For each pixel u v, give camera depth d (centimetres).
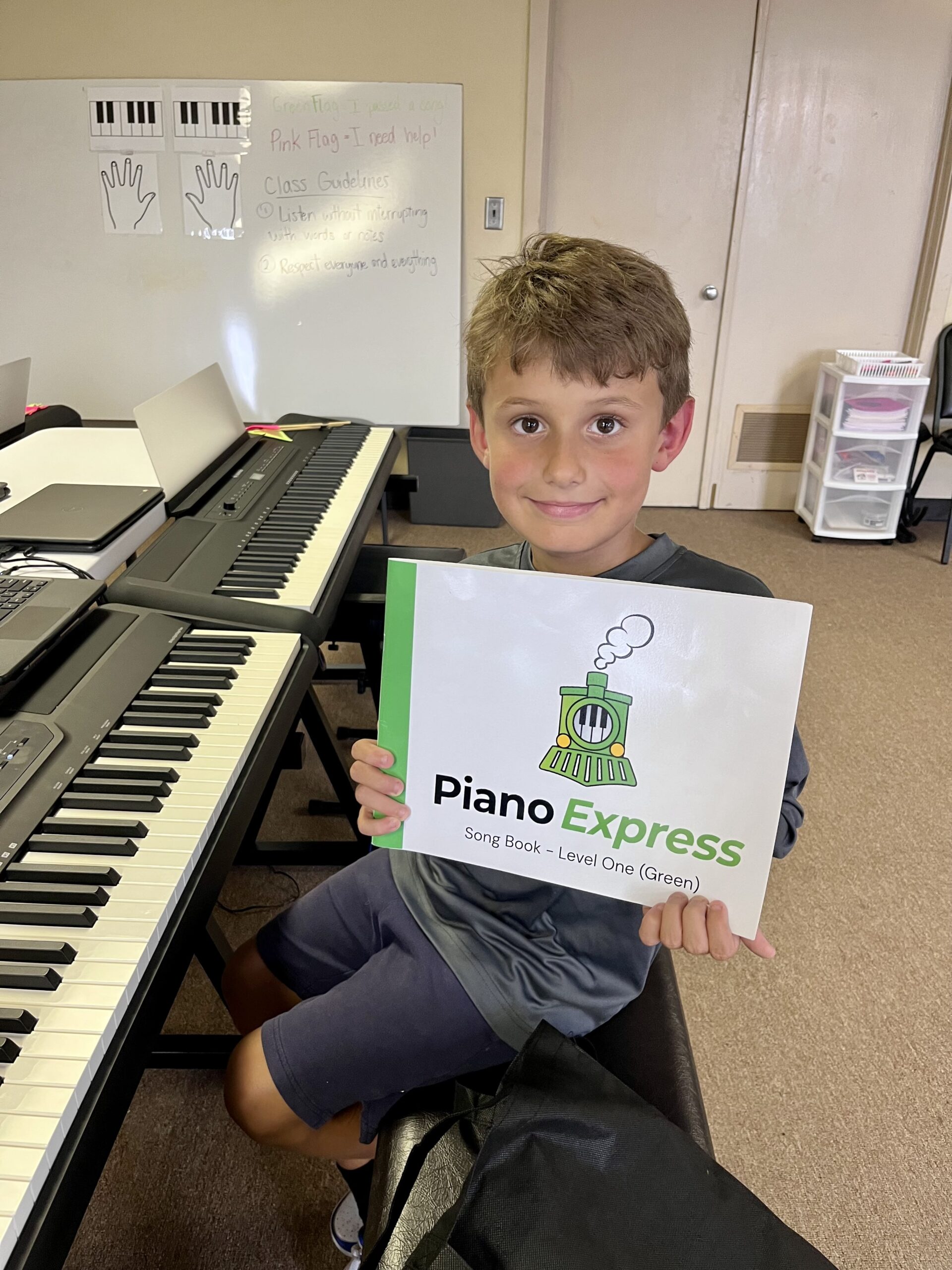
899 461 345
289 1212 119
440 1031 85
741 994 154
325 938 102
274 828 194
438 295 341
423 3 310
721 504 403
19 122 319
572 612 68
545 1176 65
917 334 362
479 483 366
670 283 81
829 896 176
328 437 220
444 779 76
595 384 74
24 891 74
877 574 330
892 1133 131
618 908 87
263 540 150
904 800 204
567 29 327
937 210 344
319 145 321
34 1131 57
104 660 109
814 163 343
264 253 336
